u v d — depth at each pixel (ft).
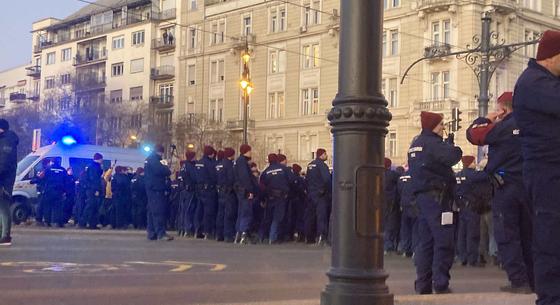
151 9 239.71
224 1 204.33
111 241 50.62
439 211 26.53
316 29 177.47
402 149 158.92
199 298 24.70
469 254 45.57
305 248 52.13
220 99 204.13
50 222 69.97
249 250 48.19
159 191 53.88
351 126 17.47
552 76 16.40
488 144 25.88
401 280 33.76
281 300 24.00
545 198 16.05
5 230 42.09
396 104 161.58
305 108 181.37
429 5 152.46
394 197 52.24
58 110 230.89
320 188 55.36
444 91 152.05
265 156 184.65
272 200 57.41
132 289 26.32
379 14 17.84
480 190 43.47
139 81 239.30
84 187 68.39
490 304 21.80
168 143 200.75
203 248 48.08
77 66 274.36
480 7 149.69
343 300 17.20
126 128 215.10
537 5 162.61
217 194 58.85
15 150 41.42
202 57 211.61
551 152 15.94
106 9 263.90
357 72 17.54
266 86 190.39
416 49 157.07
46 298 23.30
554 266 15.97
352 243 17.40
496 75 150.10
